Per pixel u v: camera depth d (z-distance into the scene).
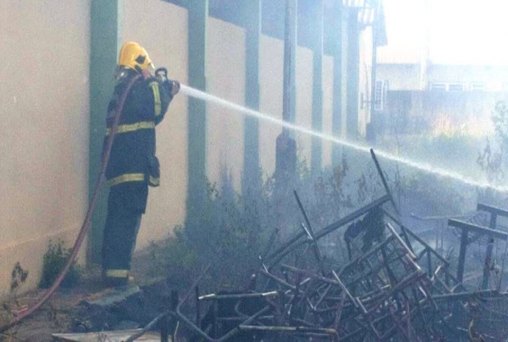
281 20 18.34
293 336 6.11
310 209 11.11
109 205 9.12
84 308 8.08
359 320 6.25
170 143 12.27
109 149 8.90
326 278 6.56
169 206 12.27
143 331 6.32
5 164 8.13
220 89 14.34
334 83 24.67
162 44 11.97
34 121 8.70
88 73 9.95
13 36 8.24
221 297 6.29
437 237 11.13
